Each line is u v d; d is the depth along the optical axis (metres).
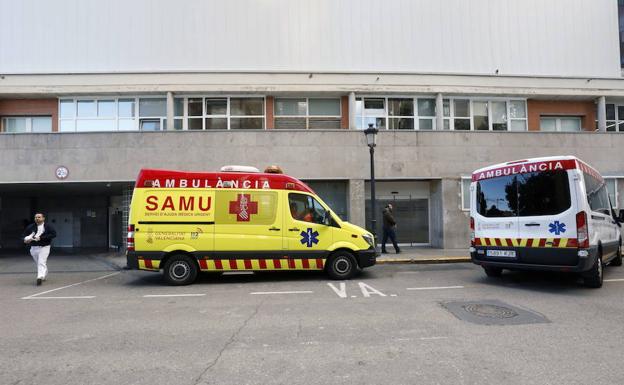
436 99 15.91
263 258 8.89
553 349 4.29
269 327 5.25
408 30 16.12
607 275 9.26
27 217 20.36
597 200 8.48
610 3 17.23
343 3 15.92
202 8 15.55
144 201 8.81
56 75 14.76
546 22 16.84
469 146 15.08
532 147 15.34
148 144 14.17
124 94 15.16
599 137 15.62
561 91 16.11
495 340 4.61
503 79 15.92
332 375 3.67
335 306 6.40
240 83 14.98
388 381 3.52
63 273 11.08
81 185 15.12
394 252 13.66
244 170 9.73
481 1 16.56
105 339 4.83
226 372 3.77
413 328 5.12
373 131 12.31
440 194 14.98
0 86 14.70
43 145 14.05
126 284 8.98
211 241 8.78
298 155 14.47
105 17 15.48
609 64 17.03
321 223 9.10
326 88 15.20
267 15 15.67
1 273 11.16
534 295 7.08
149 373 3.77
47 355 4.29
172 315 5.97
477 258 8.58
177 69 15.38
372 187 12.31
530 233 7.72
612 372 3.67
